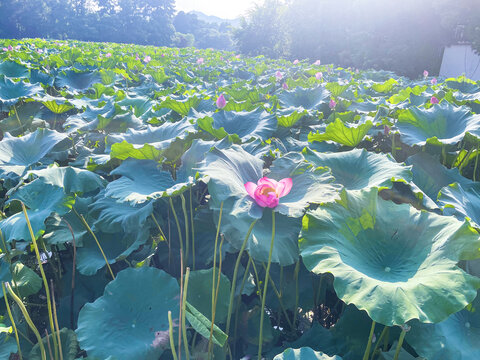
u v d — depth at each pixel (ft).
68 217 8.71
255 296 8.21
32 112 16.67
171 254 8.34
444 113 11.44
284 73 38.27
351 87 22.89
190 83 29.76
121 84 25.53
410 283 4.97
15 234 7.06
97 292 8.02
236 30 158.71
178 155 9.42
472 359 5.23
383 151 13.28
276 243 6.56
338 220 5.99
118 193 7.42
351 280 4.95
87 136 13.50
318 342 6.69
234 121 12.34
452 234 5.33
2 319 6.43
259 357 6.00
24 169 9.48
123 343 5.79
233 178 6.83
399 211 6.20
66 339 6.36
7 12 269.85
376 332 6.43
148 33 313.12
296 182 7.11
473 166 11.82
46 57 34.09
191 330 6.68
